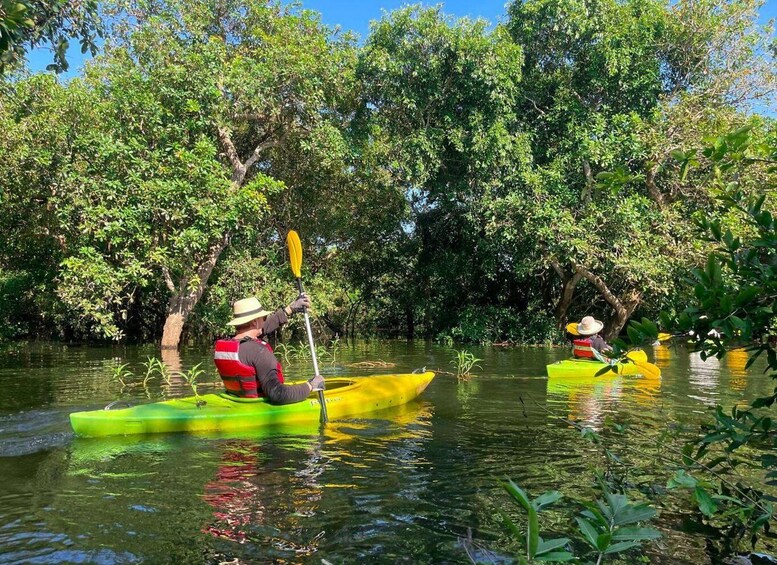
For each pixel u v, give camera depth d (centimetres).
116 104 1120
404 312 1956
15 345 1380
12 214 1304
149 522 287
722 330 168
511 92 1331
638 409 572
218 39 1238
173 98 1138
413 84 1359
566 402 613
